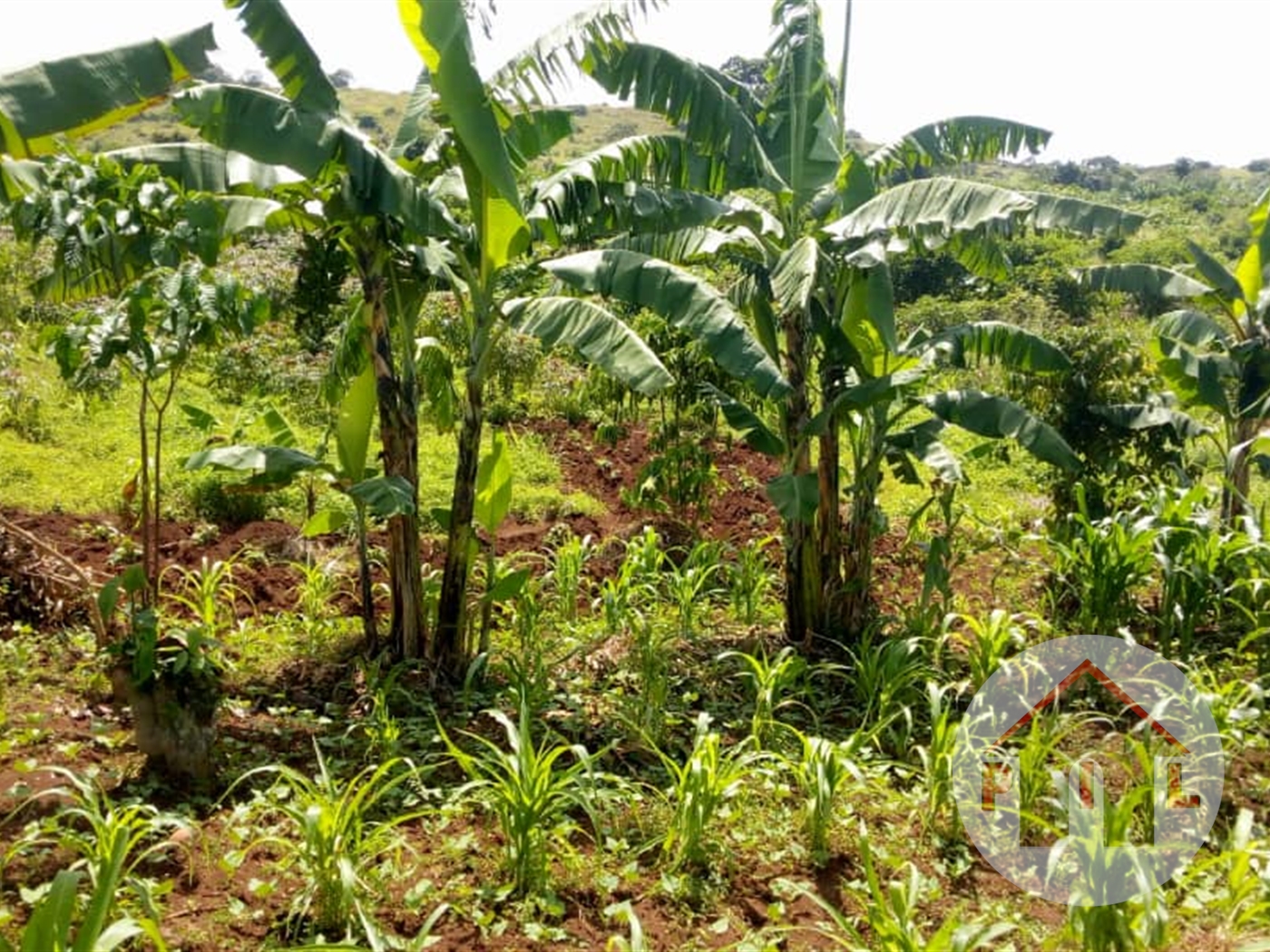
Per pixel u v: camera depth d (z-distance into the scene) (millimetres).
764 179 7957
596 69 7750
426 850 5277
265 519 10492
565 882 5055
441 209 6414
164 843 4676
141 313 5633
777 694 6961
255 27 5914
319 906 4609
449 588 7336
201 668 5578
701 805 5223
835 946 4766
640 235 8078
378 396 7184
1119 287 10422
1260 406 9914
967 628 9125
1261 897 5004
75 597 7863
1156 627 8859
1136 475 10664
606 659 7992
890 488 13695
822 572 8555
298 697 7105
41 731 6012
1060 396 10531
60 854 4867
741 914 4969
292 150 5891
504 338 15680
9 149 5281
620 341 6609
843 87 8812
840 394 8062
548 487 12602
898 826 5805
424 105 8047
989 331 8367
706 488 11500
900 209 7445
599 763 6422
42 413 12383
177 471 10797
